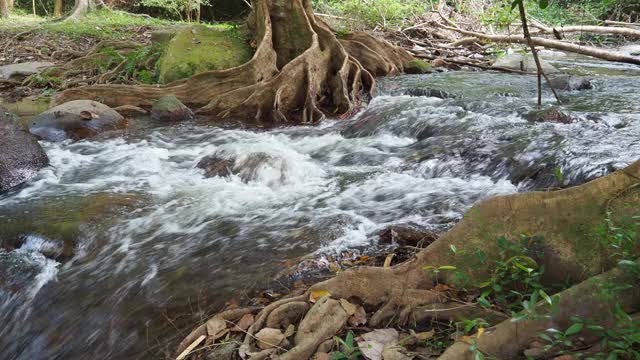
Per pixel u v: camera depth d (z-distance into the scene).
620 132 6.31
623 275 2.57
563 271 3.00
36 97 10.83
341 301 3.10
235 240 4.57
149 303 3.71
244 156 6.40
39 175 6.47
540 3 3.58
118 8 25.95
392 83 11.09
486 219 3.24
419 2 19.67
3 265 4.34
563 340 2.34
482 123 7.23
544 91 9.65
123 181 6.28
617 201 3.04
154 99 9.95
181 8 23.41
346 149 7.38
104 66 12.31
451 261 3.21
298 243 4.41
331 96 10.31
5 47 14.98
